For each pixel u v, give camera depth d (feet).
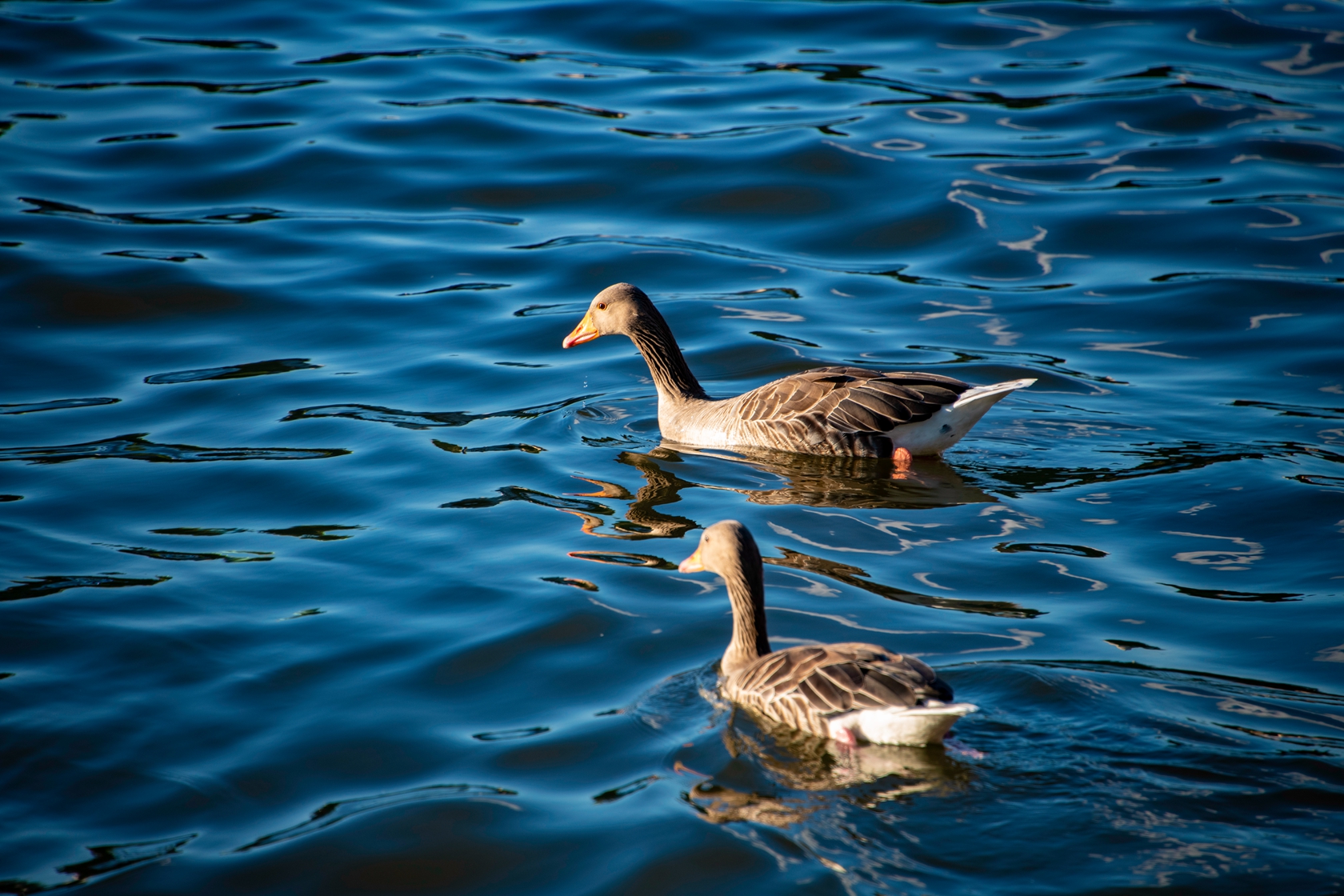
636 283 68.03
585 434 52.54
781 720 30.40
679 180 77.87
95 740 31.71
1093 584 38.40
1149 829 26.03
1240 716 30.42
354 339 61.87
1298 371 55.62
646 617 37.01
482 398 56.03
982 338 60.59
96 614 37.88
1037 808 26.76
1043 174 76.79
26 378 57.26
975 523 43.06
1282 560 39.88
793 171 78.02
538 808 28.37
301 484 47.34
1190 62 89.76
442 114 85.35
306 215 74.79
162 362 59.36
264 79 90.94
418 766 30.37
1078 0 100.78
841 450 49.24
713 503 45.29
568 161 80.33
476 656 35.24
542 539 42.55
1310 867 24.68
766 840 26.21
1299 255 66.59
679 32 97.96
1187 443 49.44
